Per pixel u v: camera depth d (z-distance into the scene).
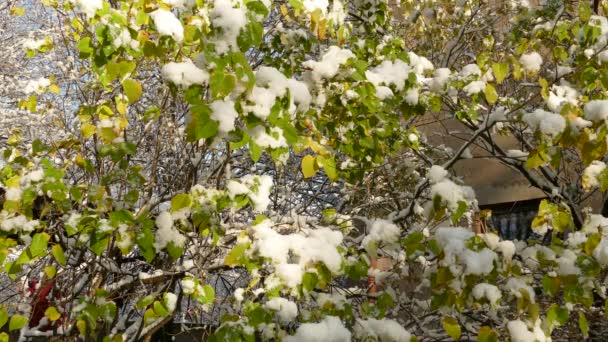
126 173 3.21
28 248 2.73
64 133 4.68
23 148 4.41
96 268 3.79
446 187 2.92
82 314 2.84
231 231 3.89
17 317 2.79
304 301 3.28
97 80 3.80
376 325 2.93
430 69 4.18
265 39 4.05
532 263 3.12
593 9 5.51
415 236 2.94
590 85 3.54
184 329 4.25
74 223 2.76
